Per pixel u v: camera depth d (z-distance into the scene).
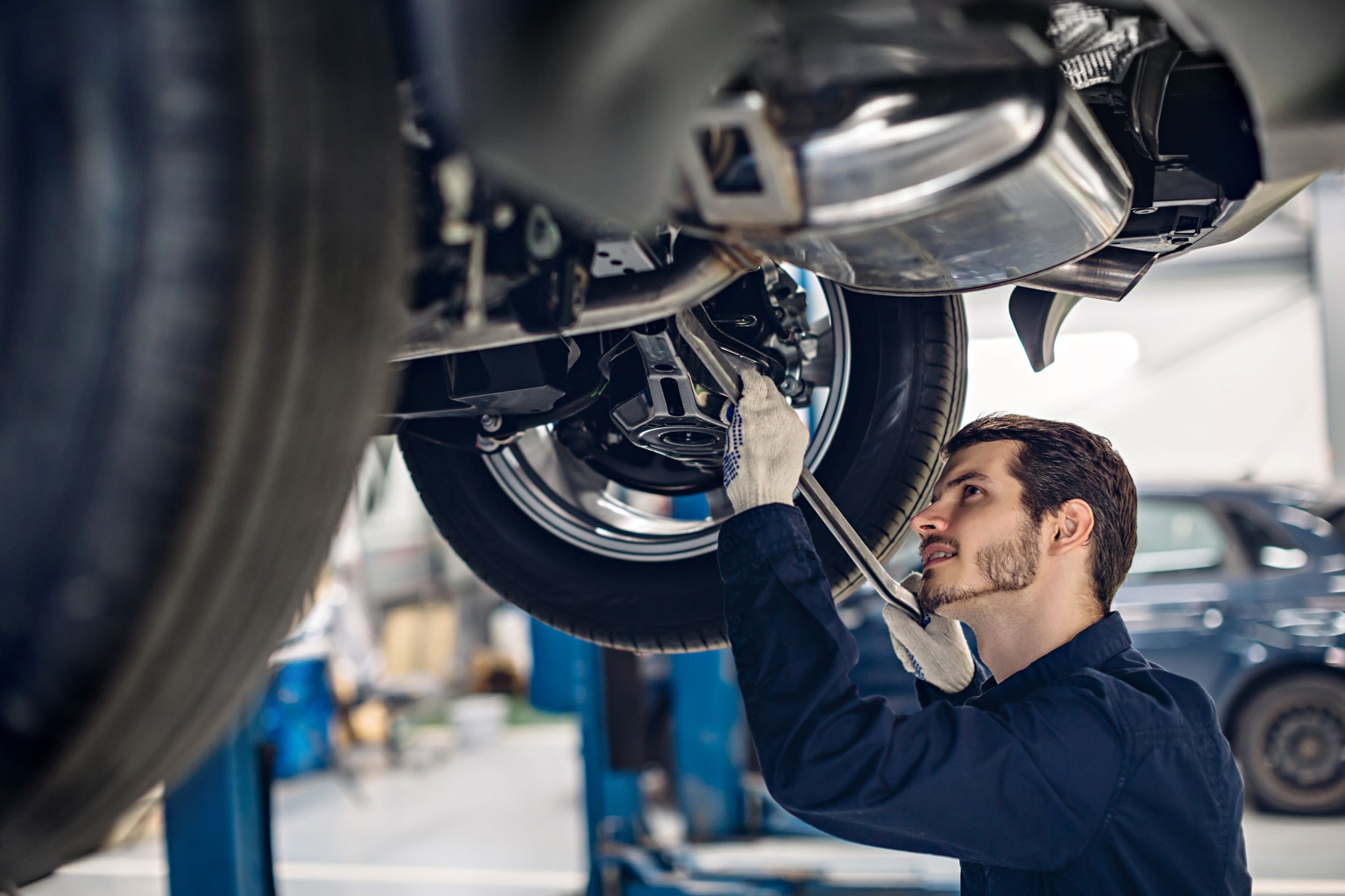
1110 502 1.13
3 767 0.57
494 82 0.68
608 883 3.20
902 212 0.79
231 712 0.69
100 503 0.56
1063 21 0.85
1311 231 8.44
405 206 0.68
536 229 0.82
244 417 0.58
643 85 0.70
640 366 1.23
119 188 0.55
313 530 0.67
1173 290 9.05
